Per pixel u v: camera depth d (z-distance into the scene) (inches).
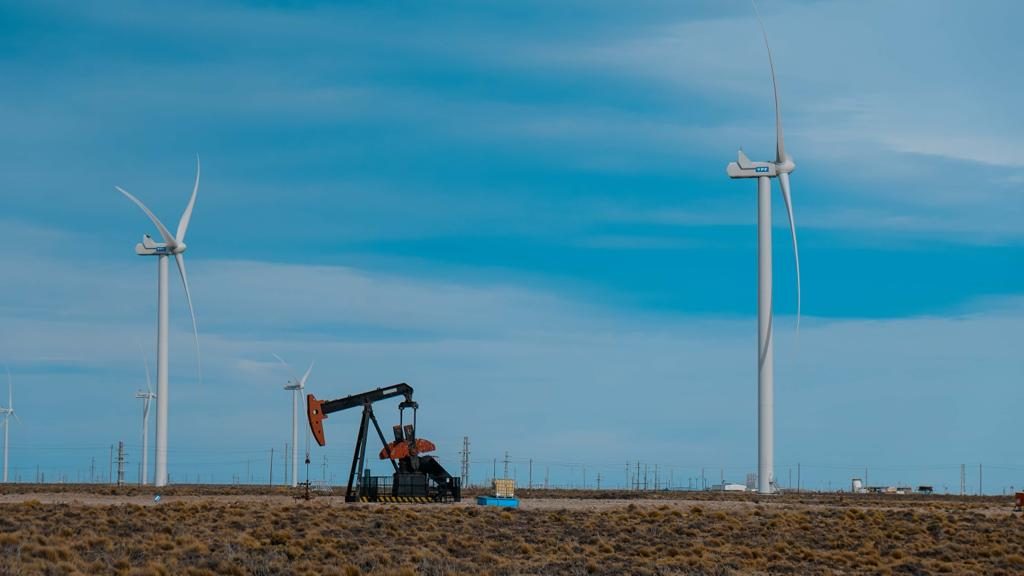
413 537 2507.4
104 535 2343.8
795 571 2247.8
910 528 2987.2
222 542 2272.4
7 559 1829.5
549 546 2472.9
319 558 2124.8
